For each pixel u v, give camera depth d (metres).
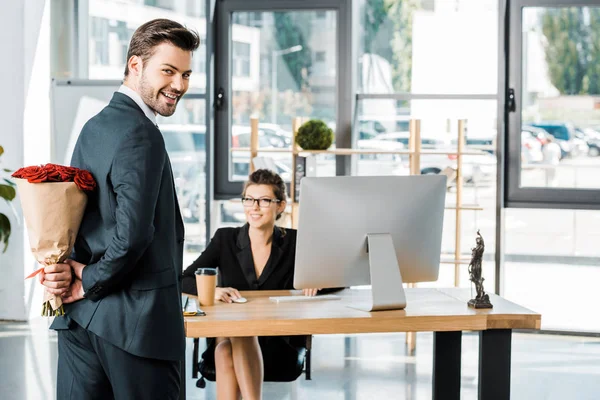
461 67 6.16
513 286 6.21
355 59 6.29
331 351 5.50
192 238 6.51
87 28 6.52
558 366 5.06
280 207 3.59
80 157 2.25
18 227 6.14
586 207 6.02
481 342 3.05
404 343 5.74
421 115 6.24
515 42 6.02
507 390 3.06
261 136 6.42
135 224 2.11
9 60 6.09
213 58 6.36
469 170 6.18
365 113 6.33
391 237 3.14
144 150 2.16
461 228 6.23
